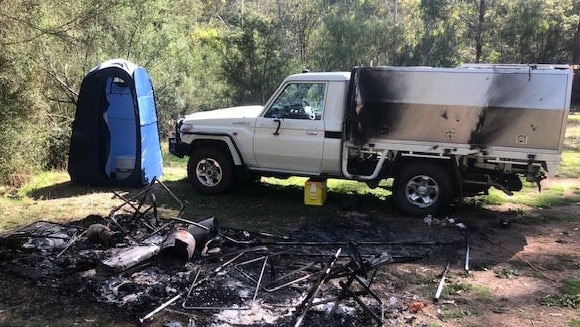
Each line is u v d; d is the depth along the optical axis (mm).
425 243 6133
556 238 6551
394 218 7297
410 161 7344
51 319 4133
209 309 4305
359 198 8258
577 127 18969
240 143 7992
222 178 8266
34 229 6133
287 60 15281
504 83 6629
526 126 6602
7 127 8352
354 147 7340
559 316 4348
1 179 8750
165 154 12328
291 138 7645
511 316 4348
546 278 5207
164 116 14281
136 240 5602
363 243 6082
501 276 5250
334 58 17219
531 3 27297
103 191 8586
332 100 7457
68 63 11133
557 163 6570
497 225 7070
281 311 4324
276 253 5367
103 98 8961
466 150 6863
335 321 4133
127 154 9688
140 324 4055
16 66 8281
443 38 20172
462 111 6805
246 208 7668
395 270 5328
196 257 5340
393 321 4176
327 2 17766
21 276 4859
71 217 6977
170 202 7926
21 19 7684
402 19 28219
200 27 25406
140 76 9016
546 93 6504
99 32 10742
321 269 4973
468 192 7328
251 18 15062
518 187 7023
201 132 8211
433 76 6871
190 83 15281
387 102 7070
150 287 4672
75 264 5090
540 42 27219
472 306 4535
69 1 8742
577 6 29766
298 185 9273
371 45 18172
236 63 15156
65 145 10742
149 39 13125
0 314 4199
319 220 7113
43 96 9875
